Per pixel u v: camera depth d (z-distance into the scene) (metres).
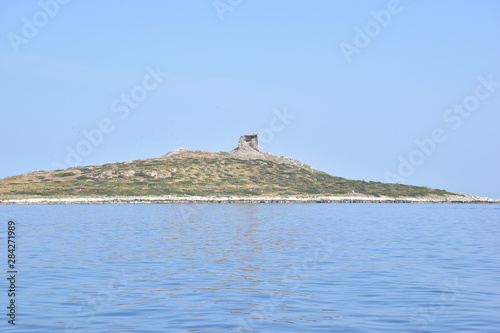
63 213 105.31
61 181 199.75
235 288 27.11
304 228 68.44
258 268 33.69
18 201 160.38
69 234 57.78
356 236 56.91
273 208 134.12
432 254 41.03
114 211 114.19
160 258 38.31
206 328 19.75
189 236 55.97
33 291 26.28
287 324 20.31
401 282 28.78
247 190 198.62
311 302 23.97
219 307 23.00
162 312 22.11
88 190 186.25
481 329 19.62
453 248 45.38
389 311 22.31
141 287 27.34
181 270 32.81
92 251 42.31
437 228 70.31
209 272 32.06
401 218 94.88
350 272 32.09
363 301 24.17
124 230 63.72
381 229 67.69
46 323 20.42
